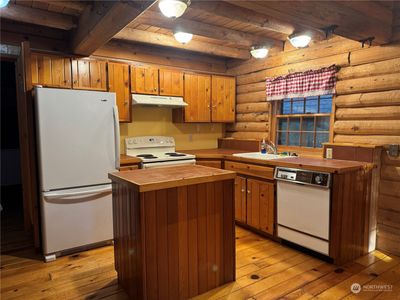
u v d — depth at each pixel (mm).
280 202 3039
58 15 2918
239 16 2643
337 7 2244
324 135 3547
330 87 3285
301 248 2930
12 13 2729
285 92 3857
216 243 2217
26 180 3383
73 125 2828
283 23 2826
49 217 2744
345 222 2621
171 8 2174
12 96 5828
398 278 2389
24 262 2717
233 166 3688
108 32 2582
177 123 4469
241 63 4605
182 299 2070
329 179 2537
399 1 2674
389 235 2873
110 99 3033
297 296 2139
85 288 2270
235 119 4758
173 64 4344
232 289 2227
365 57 2971
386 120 2842
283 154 3672
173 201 1979
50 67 3168
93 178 2977
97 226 3020
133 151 4031
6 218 4035
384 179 2875
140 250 1876
